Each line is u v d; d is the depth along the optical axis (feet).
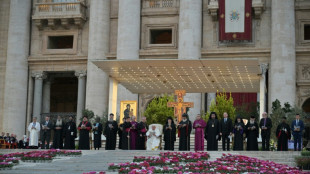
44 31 142.31
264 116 72.54
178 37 131.64
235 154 63.10
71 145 80.07
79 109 136.87
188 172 47.91
